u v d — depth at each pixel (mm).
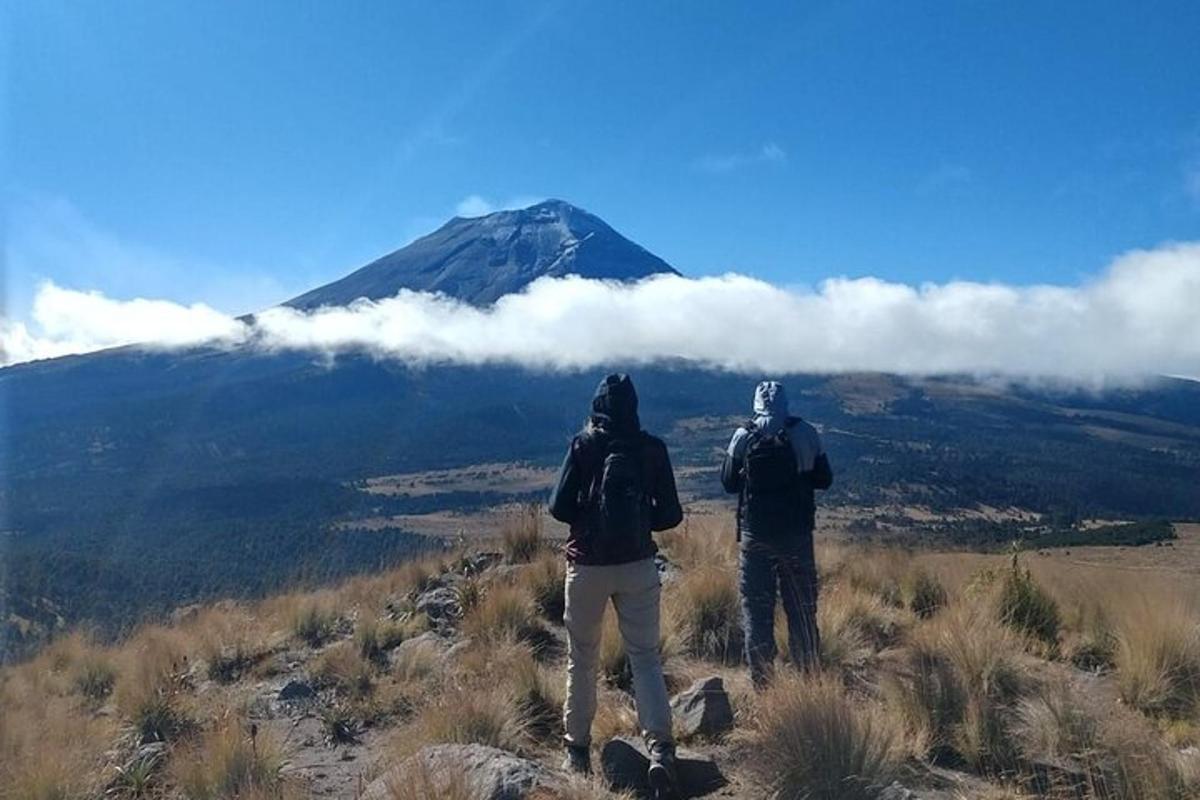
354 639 10305
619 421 6270
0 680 10734
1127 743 6023
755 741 6188
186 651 11008
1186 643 7578
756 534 7434
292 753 7445
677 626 9125
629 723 6922
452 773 5504
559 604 10500
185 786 6582
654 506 6332
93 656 11406
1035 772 6031
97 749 7277
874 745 5805
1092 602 9594
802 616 7359
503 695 7156
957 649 7469
